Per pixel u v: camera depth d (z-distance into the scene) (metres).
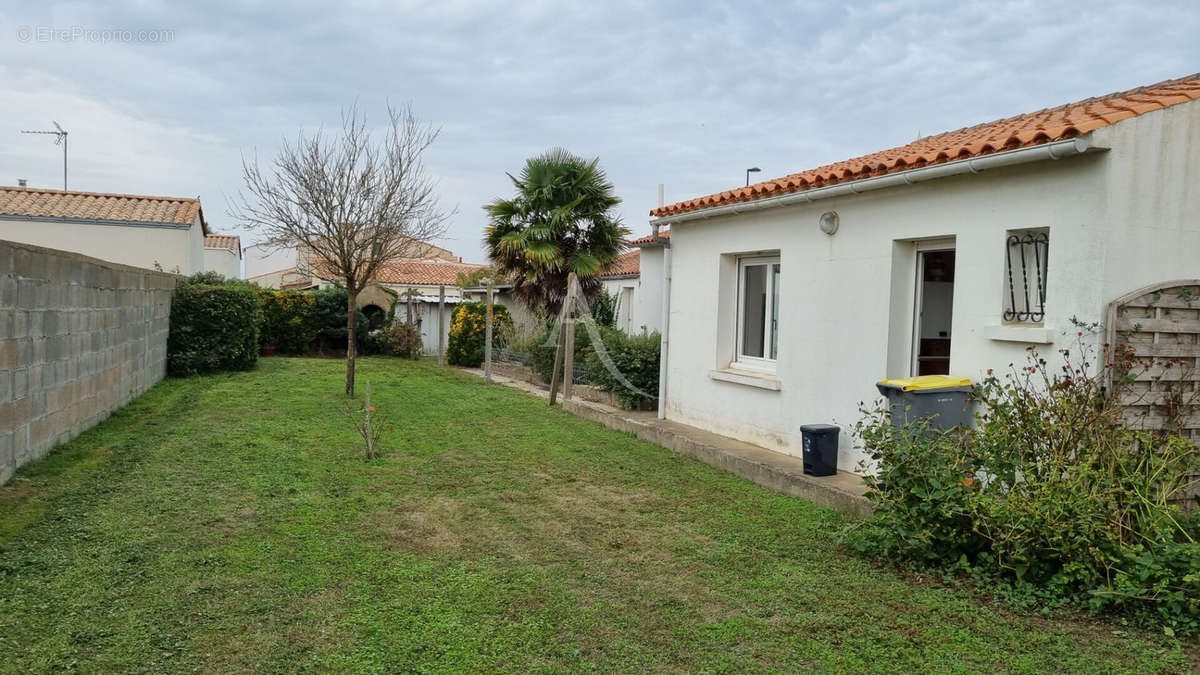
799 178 8.37
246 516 5.86
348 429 9.81
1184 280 5.37
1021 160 5.43
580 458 8.60
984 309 5.96
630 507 6.57
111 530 5.34
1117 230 5.12
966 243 6.12
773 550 5.41
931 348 7.43
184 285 15.50
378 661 3.64
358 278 15.73
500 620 4.15
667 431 9.54
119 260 20.88
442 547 5.37
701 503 6.73
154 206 22.41
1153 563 4.17
